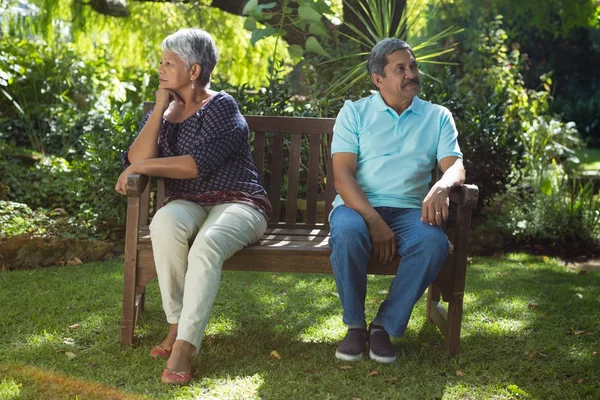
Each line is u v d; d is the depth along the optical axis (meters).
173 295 2.90
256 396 2.59
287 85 5.38
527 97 7.98
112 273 4.24
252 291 3.97
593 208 5.89
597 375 2.87
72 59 7.70
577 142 7.78
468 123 5.75
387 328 2.95
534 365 2.96
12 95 7.20
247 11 5.15
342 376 2.80
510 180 6.29
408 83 3.12
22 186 5.65
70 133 6.96
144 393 2.58
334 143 3.19
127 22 8.92
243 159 3.15
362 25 6.71
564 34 9.88
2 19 7.59
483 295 4.03
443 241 2.88
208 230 2.84
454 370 2.90
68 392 2.55
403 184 3.13
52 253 4.44
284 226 3.60
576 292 4.18
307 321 3.48
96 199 5.14
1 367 2.73
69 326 3.22
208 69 3.12
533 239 5.78
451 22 9.14
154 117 3.08
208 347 3.06
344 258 2.88
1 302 3.53
